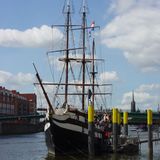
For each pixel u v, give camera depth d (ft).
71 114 174.81
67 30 222.89
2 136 512.63
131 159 175.22
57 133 172.35
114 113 189.26
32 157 190.08
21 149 247.09
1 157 191.72
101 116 224.53
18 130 625.00
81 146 178.60
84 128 178.29
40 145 291.17
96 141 187.62
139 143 217.36
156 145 280.10
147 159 176.24
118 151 195.62
